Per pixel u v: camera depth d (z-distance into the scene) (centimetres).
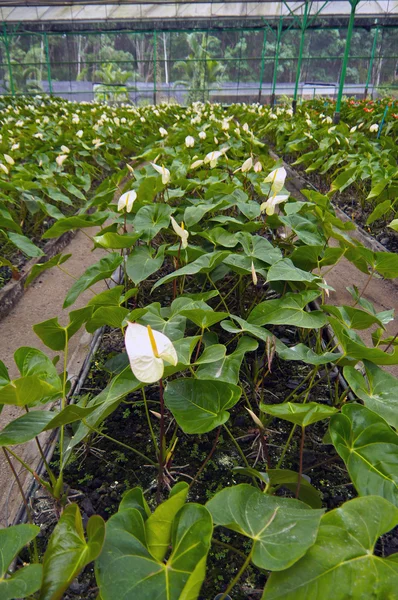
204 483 232
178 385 184
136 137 1030
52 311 463
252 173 557
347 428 164
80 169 691
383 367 358
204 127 1049
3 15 2409
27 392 166
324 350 335
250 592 182
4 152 806
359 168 626
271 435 261
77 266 566
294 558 116
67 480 236
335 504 220
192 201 457
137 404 284
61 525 131
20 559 196
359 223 654
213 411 177
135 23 2464
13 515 217
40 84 3078
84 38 3238
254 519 132
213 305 396
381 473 154
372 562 117
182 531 126
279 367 319
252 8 2386
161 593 115
